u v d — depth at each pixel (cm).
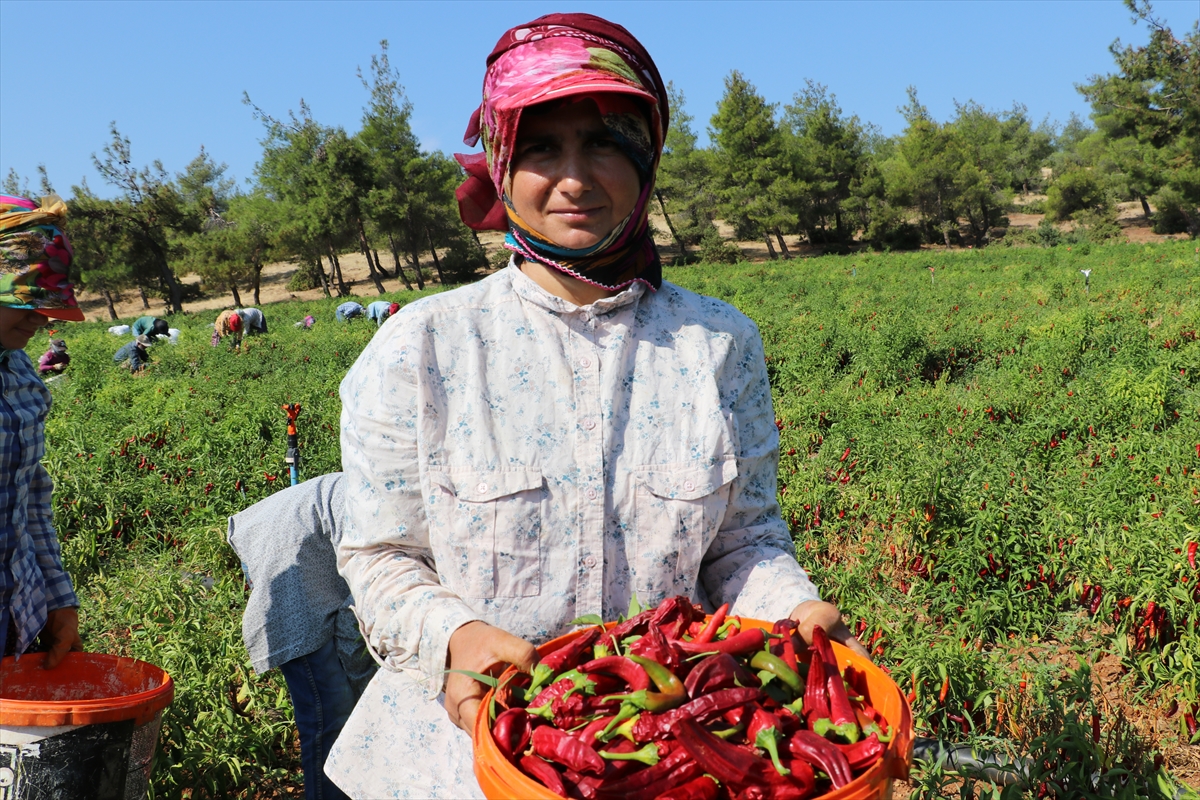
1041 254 4634
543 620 177
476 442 175
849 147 6825
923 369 1526
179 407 1220
